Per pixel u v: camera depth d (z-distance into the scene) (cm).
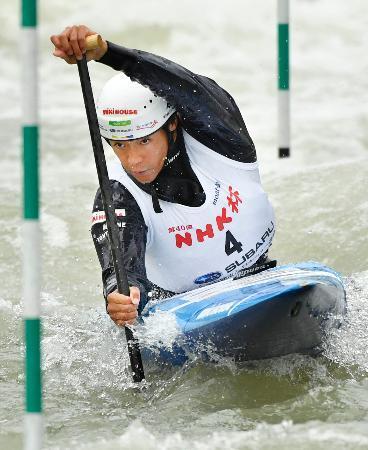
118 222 1633
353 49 4981
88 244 2483
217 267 1731
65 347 1858
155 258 1719
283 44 2998
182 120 1662
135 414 1563
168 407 1577
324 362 1691
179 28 5178
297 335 1612
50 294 2225
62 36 1544
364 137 3678
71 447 1411
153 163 1627
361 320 1783
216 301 1638
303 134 3675
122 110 1591
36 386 1216
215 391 1616
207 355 1659
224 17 5269
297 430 1426
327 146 3572
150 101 1602
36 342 1215
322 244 2373
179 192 1670
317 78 4525
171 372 1698
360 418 1483
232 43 5056
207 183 1695
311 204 2553
